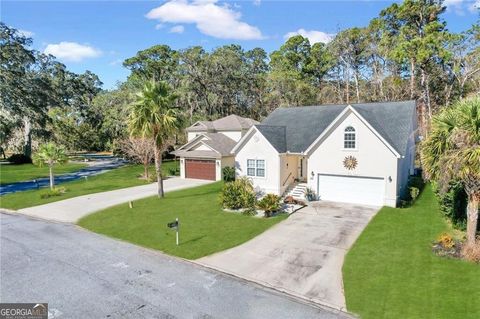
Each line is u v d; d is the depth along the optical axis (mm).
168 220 20438
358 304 10578
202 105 65625
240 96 68688
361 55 50750
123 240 17438
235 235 17328
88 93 95250
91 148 80688
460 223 16141
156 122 24625
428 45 37938
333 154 23562
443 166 13148
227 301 11086
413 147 29109
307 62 65875
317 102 55688
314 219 19688
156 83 24844
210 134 38531
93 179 39688
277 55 72688
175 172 41406
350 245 15492
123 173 43969
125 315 10320
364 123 21984
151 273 13359
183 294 11602
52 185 31188
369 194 22562
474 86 37594
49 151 30719
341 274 12734
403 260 13367
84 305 10953
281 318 10016
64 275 13234
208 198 26172
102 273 13406
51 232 19203
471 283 11211
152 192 30094
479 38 36906
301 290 11719
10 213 24219
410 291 11062
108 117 63281
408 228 17078
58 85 65938
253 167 27062
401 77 46688
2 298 11461
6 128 41312
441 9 41406
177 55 67500
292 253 14891
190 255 15078
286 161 26500
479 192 12953
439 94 43750
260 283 12336
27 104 45875
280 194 25875
